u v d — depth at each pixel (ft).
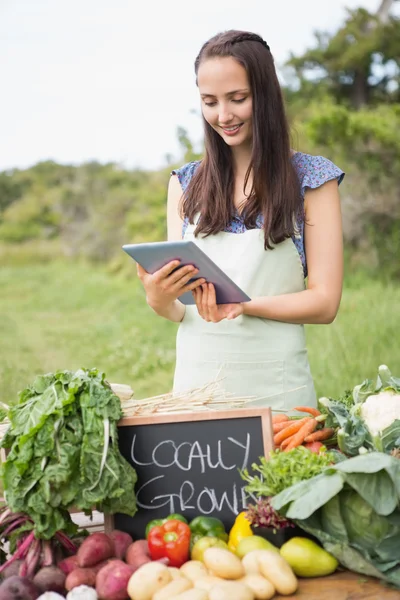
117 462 6.20
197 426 6.59
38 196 54.90
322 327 27.89
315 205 8.24
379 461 5.57
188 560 5.99
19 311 46.47
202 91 7.77
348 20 41.09
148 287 7.50
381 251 34.73
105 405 6.20
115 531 6.36
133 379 34.58
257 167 7.93
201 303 7.40
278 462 6.03
